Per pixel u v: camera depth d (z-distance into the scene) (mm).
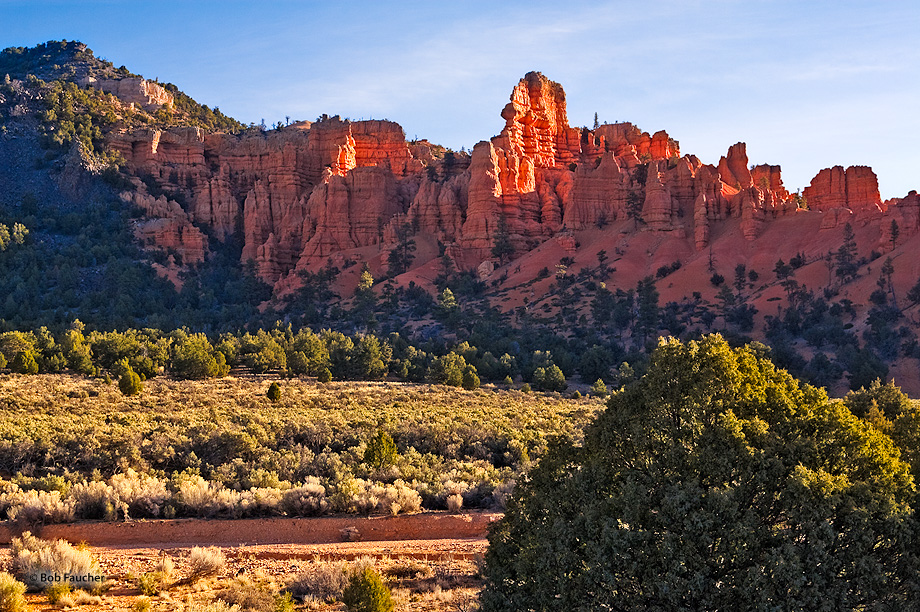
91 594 22594
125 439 44000
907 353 115000
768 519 16312
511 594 17516
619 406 18297
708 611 15211
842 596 15125
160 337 134750
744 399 17156
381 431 43094
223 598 21672
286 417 60219
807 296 145250
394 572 25469
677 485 15852
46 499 31766
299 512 33344
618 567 15508
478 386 104500
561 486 17891
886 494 16031
